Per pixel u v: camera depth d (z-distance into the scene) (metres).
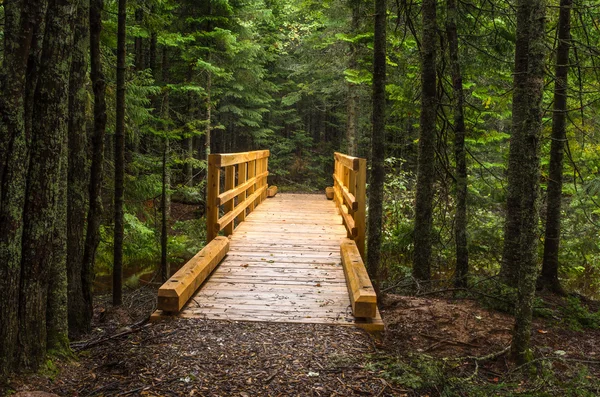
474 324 5.49
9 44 3.08
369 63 11.13
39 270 3.41
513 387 4.07
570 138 8.43
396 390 3.53
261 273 6.25
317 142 29.67
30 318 3.40
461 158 7.39
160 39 12.51
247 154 9.63
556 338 5.64
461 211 7.38
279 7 19.75
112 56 7.97
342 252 6.72
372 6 8.22
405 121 14.68
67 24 3.41
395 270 9.45
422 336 5.15
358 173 6.62
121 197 6.11
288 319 4.75
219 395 3.32
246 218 10.16
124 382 3.49
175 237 12.27
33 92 3.28
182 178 16.78
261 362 3.82
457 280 7.38
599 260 10.84
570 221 9.37
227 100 20.34
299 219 10.11
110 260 9.26
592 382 4.32
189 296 5.12
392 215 11.66
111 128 8.48
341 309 5.05
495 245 8.52
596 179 7.75
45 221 3.40
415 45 10.15
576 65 6.66
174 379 3.53
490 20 8.91
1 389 3.13
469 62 8.73
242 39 16.25
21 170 3.19
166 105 13.63
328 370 3.73
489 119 11.03
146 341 4.20
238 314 4.86
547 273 7.98
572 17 8.12
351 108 15.85
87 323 4.80
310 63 18.25
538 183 4.32
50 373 3.48
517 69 6.76
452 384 3.90
